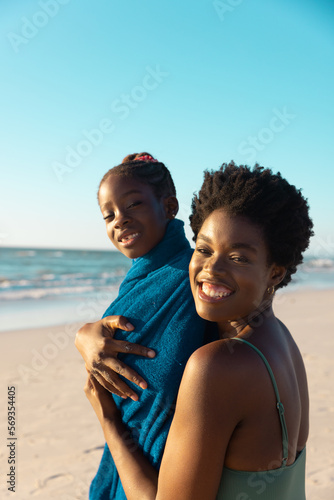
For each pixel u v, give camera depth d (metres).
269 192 1.27
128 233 1.76
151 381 1.46
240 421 1.22
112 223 1.81
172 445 1.24
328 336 9.45
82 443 4.75
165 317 1.52
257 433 1.23
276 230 1.28
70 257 50.97
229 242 1.26
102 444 4.74
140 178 1.81
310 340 9.01
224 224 1.28
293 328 10.48
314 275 33.16
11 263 41.34
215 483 1.22
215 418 1.18
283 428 1.27
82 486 3.90
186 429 1.21
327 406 5.32
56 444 4.71
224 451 1.22
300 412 1.40
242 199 1.26
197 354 1.23
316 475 3.87
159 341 1.49
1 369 7.51
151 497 1.36
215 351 1.22
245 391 1.20
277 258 1.31
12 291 21.75
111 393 1.63
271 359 1.28
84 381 6.86
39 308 15.46
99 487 1.72
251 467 1.25
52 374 7.22
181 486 1.21
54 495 3.75
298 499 1.42
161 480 1.27
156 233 1.79
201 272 1.31
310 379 6.33
